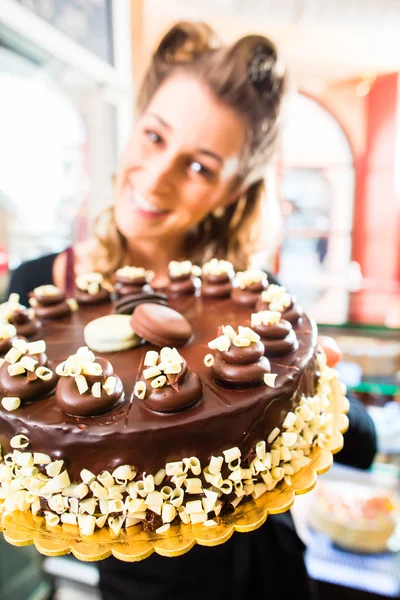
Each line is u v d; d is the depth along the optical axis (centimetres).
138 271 44
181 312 41
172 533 26
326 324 56
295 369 30
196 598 38
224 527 26
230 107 49
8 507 28
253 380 28
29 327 37
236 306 41
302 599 40
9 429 26
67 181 64
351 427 40
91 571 58
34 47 55
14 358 28
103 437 25
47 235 66
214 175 51
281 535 40
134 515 26
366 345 55
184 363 27
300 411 30
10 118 60
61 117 63
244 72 48
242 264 57
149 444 25
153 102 50
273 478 28
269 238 59
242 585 37
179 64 48
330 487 60
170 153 50
